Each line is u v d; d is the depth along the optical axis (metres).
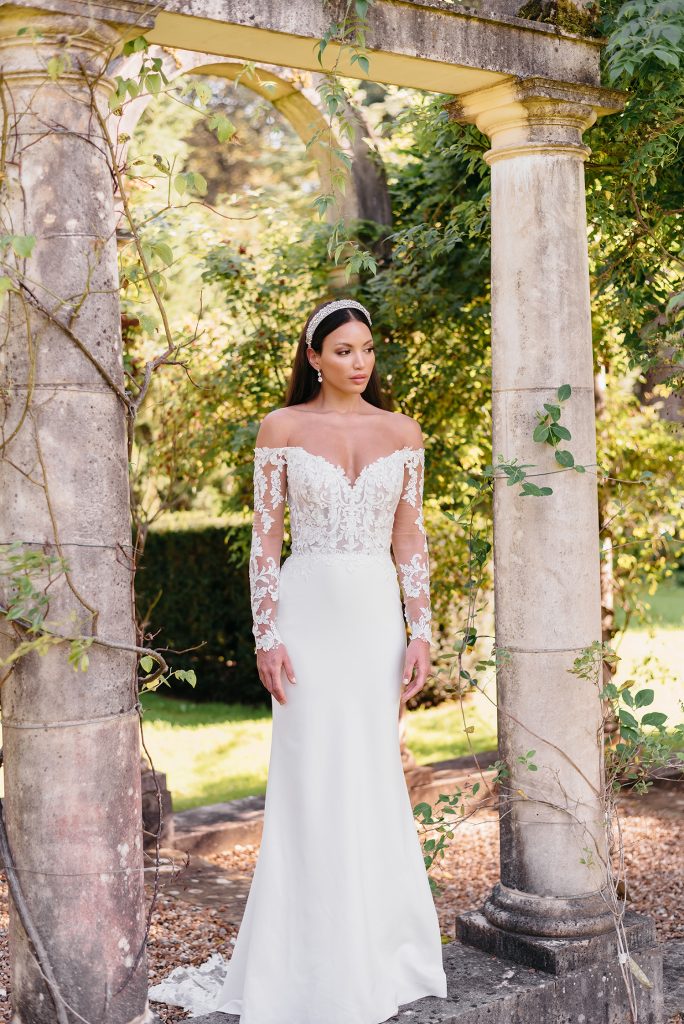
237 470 5.77
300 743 2.76
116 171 2.42
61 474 2.31
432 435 5.78
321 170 5.41
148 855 4.91
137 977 2.42
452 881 4.79
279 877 2.76
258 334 5.74
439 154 5.21
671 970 3.56
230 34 2.58
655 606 11.84
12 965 2.40
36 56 2.26
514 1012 2.83
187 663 9.75
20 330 2.30
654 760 3.10
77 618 2.31
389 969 2.79
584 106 3.11
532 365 3.10
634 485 5.68
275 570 2.83
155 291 2.49
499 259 3.17
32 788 2.32
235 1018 2.77
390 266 5.59
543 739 3.09
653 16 3.01
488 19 2.88
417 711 8.64
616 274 4.05
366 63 2.64
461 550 6.30
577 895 3.08
